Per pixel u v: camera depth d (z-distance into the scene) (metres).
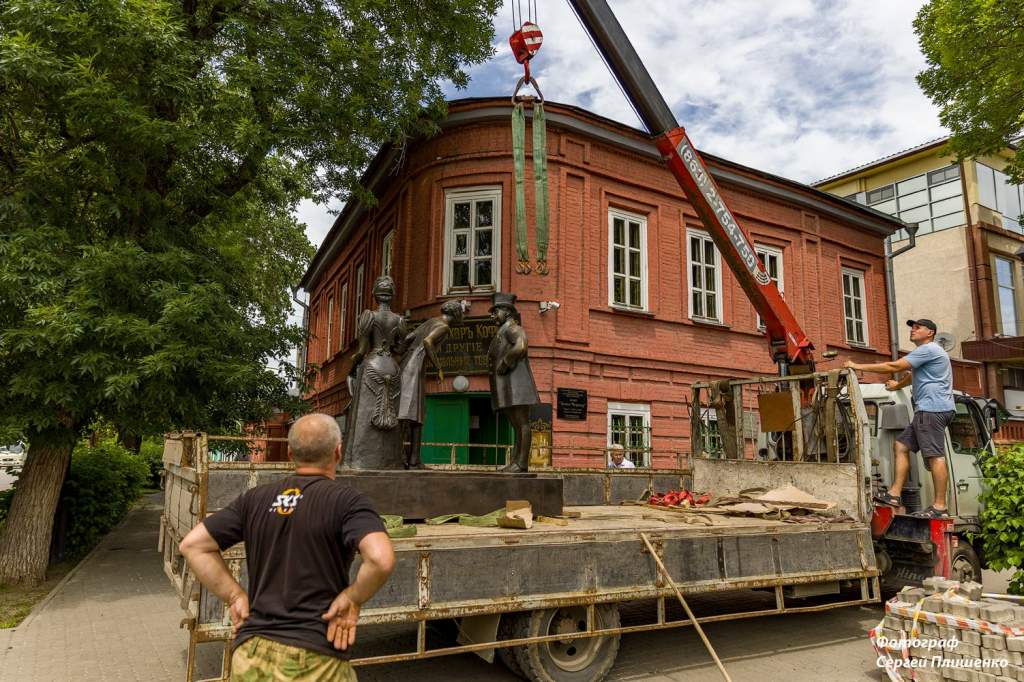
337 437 2.68
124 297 7.99
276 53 9.82
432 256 13.13
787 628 6.59
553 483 5.90
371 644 5.82
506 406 6.12
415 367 5.94
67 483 10.58
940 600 4.78
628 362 13.56
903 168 26.86
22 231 7.46
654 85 9.20
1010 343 22.83
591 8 8.76
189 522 3.99
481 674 5.12
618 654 5.64
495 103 12.91
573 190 13.30
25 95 7.98
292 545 2.39
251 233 16.75
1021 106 12.90
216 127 8.99
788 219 16.77
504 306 6.37
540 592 4.25
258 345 9.57
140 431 8.23
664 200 14.64
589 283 13.27
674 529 4.86
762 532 5.27
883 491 7.20
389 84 10.87
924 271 25.86
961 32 12.29
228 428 9.73
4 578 8.28
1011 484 5.81
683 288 14.59
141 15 7.80
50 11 7.31
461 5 11.83
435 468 7.92
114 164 8.54
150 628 6.49
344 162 11.12
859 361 17.67
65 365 7.47
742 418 7.87
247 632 2.31
